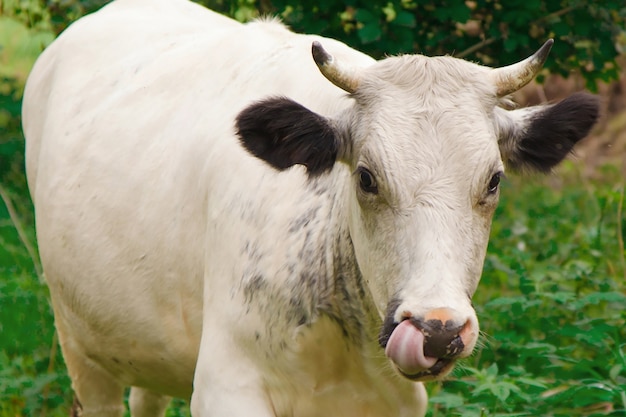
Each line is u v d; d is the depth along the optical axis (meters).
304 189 6.90
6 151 16.78
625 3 14.01
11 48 21.67
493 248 12.99
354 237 6.46
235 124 6.45
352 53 7.61
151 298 7.85
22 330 11.38
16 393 10.03
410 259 5.84
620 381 9.03
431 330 5.59
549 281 11.46
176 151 7.78
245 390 6.84
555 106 6.63
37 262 13.17
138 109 8.32
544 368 9.52
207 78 8.06
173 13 9.59
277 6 13.30
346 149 6.46
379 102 6.28
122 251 7.99
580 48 13.81
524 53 13.77
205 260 7.30
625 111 20.88
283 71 7.56
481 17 13.73
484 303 11.70
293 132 6.45
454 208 5.93
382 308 6.12
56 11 15.78
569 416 8.89
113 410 9.27
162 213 7.71
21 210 15.36
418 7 13.55
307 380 6.84
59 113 8.98
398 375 6.27
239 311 6.88
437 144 6.05
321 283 6.71
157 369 8.17
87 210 8.28
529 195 17.30
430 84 6.27
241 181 7.11
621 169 19.70
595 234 13.52
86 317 8.45
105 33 9.28
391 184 6.00
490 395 8.84
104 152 8.32
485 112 6.28
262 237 6.88
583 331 9.89
